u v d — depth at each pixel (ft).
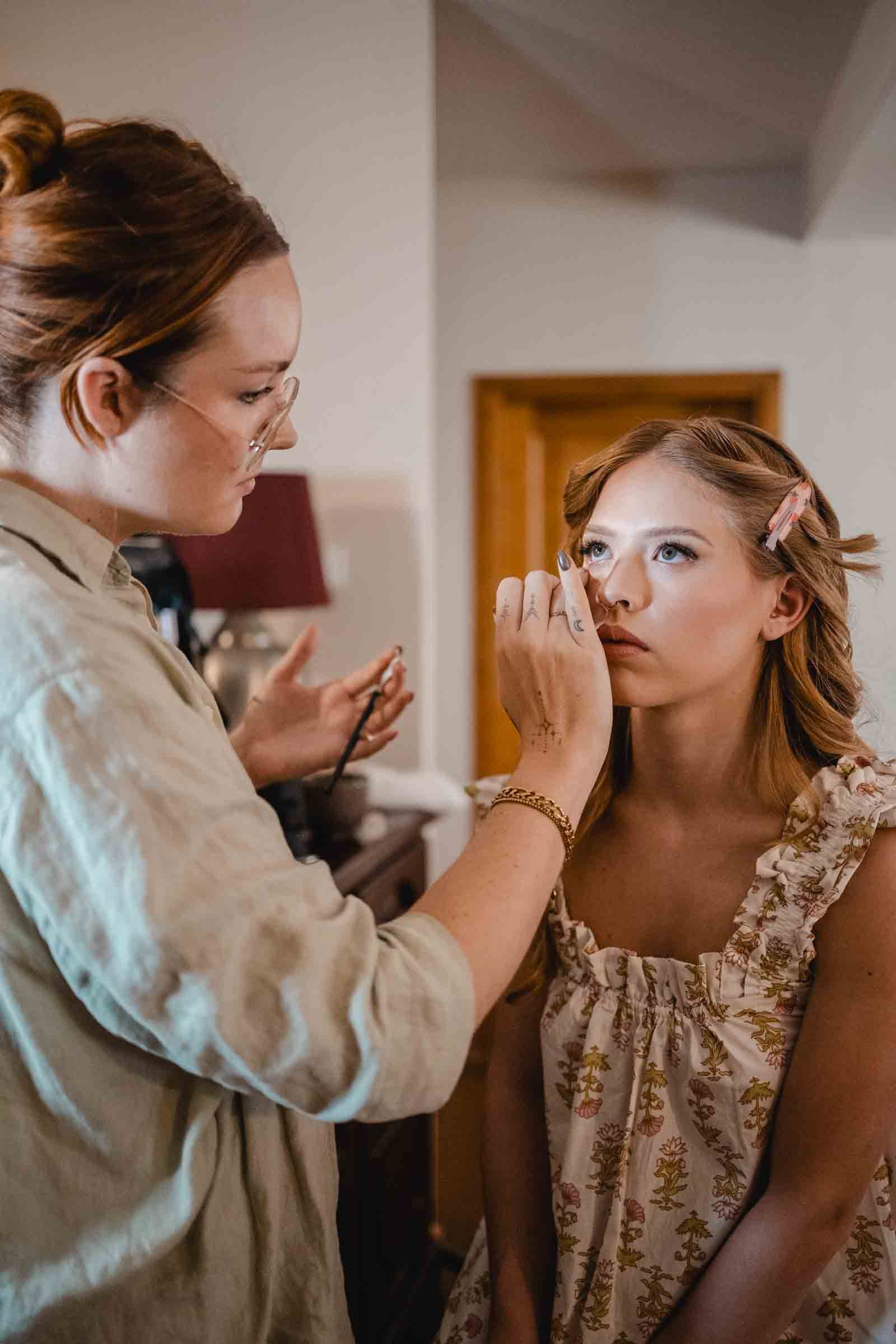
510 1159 2.74
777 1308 2.25
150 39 6.77
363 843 5.16
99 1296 1.86
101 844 1.53
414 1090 1.63
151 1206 1.87
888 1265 2.42
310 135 6.73
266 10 6.68
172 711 1.70
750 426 2.55
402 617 6.91
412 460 6.82
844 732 2.55
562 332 10.23
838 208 8.38
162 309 1.73
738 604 2.35
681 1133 2.44
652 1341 2.48
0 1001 1.79
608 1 6.43
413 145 6.62
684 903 2.55
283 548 5.66
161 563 5.17
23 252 1.74
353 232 6.77
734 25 6.64
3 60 6.89
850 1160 2.24
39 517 1.84
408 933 1.73
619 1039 2.49
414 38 6.55
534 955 2.69
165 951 1.51
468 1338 2.74
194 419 1.85
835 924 2.31
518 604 2.22
